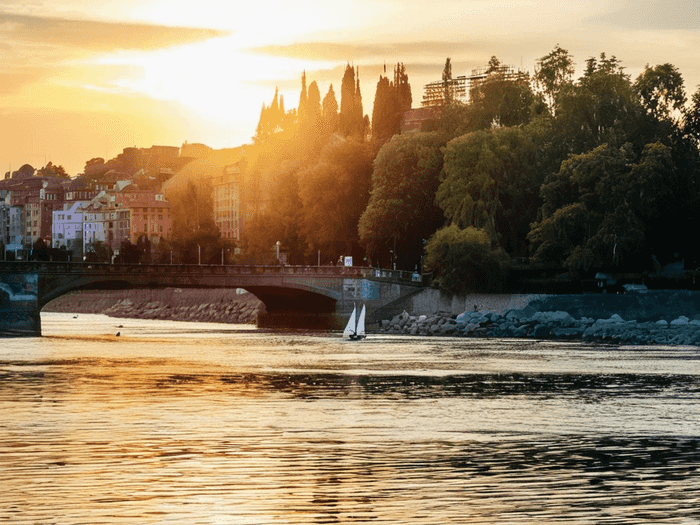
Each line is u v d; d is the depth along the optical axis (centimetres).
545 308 15338
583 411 6512
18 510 3809
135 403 6794
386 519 3725
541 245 15512
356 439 5369
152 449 5025
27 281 14162
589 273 15538
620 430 5719
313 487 4216
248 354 11288
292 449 5059
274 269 16188
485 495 4091
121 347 12450
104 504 3906
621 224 14888
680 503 3972
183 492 4109
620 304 14988
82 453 4906
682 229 15962
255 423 5912
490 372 9100
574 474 4497
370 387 7875
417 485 4262
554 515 3784
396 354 11312
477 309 16012
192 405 6719
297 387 7862
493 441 5325
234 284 15850
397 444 5216
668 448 5141
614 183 15212
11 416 6131
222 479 4356
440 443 5253
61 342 13362
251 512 3806
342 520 3706
